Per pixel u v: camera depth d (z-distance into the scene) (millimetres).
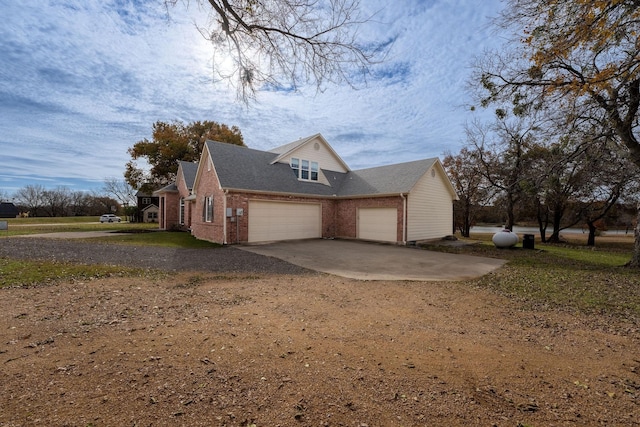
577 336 4160
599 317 4996
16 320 4195
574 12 5816
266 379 2791
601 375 3064
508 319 4809
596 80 6633
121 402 2375
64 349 3324
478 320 4719
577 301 5895
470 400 2543
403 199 15312
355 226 17609
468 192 25656
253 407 2373
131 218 45531
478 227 45188
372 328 4211
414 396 2576
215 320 4363
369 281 7324
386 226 16094
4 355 3143
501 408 2445
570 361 3371
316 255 11422
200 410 2311
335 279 7469
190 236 18094
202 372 2885
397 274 8227
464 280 7668
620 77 6602
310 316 4660
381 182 17281
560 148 9172
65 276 6816
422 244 15883
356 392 2617
